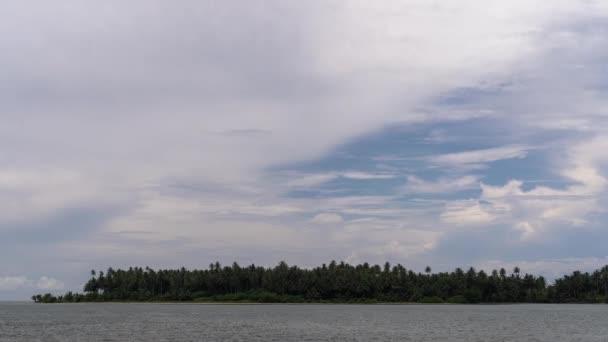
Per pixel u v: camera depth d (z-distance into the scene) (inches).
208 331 4579.2
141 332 4488.2
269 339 3976.4
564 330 4869.6
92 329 4788.4
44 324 5423.2
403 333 4495.6
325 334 4360.2
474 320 6205.7
